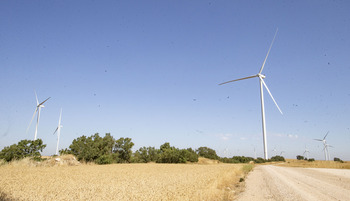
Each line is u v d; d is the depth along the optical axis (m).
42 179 17.72
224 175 21.55
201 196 11.54
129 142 65.56
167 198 11.12
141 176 22.42
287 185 17.20
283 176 25.42
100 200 10.58
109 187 14.59
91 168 32.41
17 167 29.47
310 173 30.19
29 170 25.53
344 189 15.04
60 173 23.20
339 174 28.39
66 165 37.69
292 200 11.26
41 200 10.23
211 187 13.42
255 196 12.69
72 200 10.48
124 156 64.50
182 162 74.25
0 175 19.62
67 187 14.30
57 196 11.30
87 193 12.32
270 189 15.28
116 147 64.81
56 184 15.38
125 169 32.38
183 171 30.11
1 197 10.51
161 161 73.56
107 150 60.06
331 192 13.73
